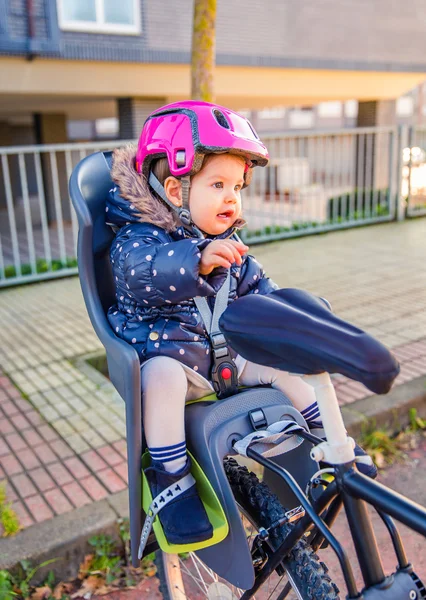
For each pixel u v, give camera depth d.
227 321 1.16
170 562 1.80
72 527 2.41
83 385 3.93
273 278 6.39
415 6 12.59
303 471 1.51
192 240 1.32
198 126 1.37
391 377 0.97
